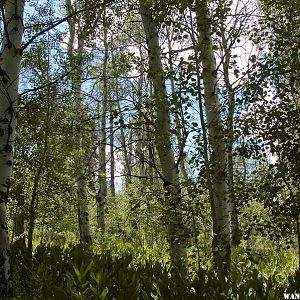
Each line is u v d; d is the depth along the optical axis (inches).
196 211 179.3
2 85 205.6
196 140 175.8
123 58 243.9
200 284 181.3
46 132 303.9
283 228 165.2
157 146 220.1
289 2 176.2
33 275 230.1
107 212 518.9
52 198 333.7
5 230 200.7
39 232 519.2
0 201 200.5
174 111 187.3
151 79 206.7
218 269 163.5
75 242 483.5
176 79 172.9
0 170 202.1
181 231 206.5
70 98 315.3
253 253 195.5
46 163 313.0
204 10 173.6
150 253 351.3
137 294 166.9
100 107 390.0
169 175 230.7
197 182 182.1
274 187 161.8
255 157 167.3
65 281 211.3
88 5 301.1
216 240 163.3
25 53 309.9
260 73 164.4
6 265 198.2
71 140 318.3
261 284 180.7
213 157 186.9
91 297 181.5
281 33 169.5
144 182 261.1
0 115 204.4
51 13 311.0
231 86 177.8
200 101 167.0
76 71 310.0
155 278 195.0
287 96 167.0
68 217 382.6
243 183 173.3
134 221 442.6
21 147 313.6
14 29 210.2
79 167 332.5
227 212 212.5
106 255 266.2
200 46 173.6
